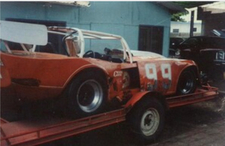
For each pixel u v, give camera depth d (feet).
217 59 32.42
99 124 14.24
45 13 28.60
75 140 16.28
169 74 18.22
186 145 16.17
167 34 40.86
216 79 33.01
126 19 35.63
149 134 16.29
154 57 19.13
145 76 16.72
